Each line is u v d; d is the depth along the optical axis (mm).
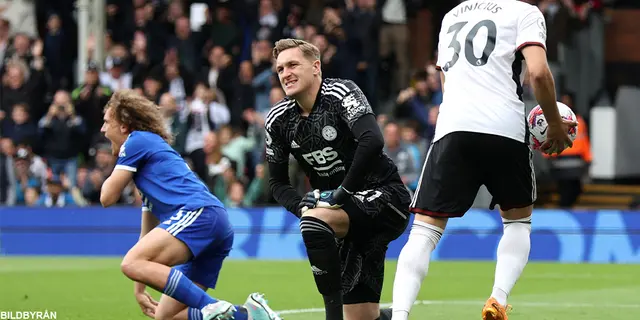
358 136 16203
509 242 16391
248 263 37875
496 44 15719
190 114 41750
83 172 42844
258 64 43250
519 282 30516
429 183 15742
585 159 41781
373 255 17094
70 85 47812
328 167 17047
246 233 41094
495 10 15938
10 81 45125
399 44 45531
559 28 45000
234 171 41000
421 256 15562
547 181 42094
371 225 16703
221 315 15734
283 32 44969
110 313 22969
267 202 41531
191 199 16531
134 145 16703
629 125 49250
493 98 15578
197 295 15914
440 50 16375
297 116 16875
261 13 45312
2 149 43812
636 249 39125
